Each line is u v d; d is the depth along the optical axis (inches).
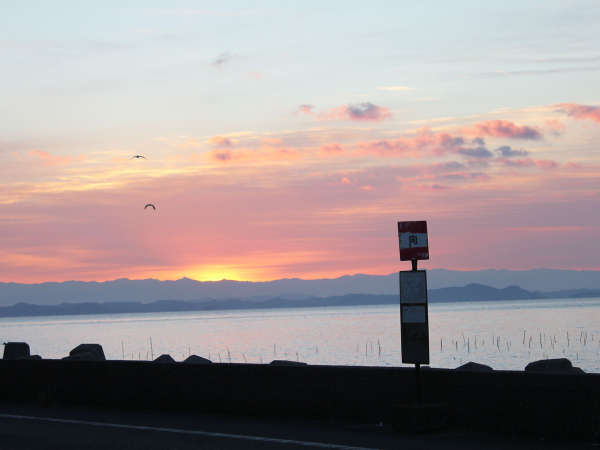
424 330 498.9
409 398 519.2
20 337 7396.7
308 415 562.9
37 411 644.7
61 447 466.0
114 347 5098.4
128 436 502.6
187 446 458.9
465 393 501.4
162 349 4746.6
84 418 594.6
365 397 539.2
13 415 619.2
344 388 550.0
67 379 691.4
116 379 662.5
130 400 651.5
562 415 457.4
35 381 710.5
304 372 569.9
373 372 538.6
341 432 501.7
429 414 491.5
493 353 3754.9
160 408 634.2
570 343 4281.5
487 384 492.1
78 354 890.7
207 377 615.8
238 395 597.0
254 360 3656.5
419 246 506.6
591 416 445.4
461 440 464.1
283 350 4308.6
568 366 696.4
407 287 505.0
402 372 524.7
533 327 6190.9
